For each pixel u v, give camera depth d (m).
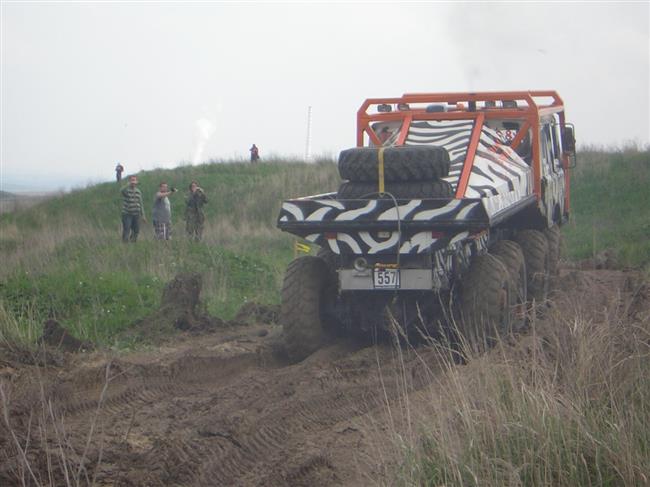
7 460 7.59
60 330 12.92
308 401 9.84
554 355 8.95
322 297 12.86
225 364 11.90
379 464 7.48
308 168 43.50
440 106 15.12
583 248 27.27
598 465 6.86
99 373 10.80
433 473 7.05
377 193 12.00
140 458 7.93
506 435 7.24
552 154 17.50
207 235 30.17
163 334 13.94
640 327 8.66
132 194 27.44
